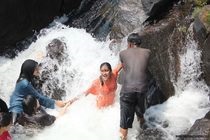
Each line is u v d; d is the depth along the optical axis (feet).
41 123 20.11
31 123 20.07
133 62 18.84
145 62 18.92
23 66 20.22
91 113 20.76
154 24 22.81
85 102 21.31
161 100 21.21
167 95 21.43
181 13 23.09
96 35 25.86
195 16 22.21
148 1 23.11
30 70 20.21
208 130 17.65
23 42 27.25
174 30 22.30
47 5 27.43
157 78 21.21
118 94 21.09
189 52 21.99
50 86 22.40
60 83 22.57
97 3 27.91
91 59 23.49
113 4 26.23
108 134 19.48
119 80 20.06
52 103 20.68
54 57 23.11
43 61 23.04
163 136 19.19
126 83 18.67
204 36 21.31
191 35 22.16
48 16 27.84
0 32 26.16
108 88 20.52
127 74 18.81
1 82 23.99
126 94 18.54
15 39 26.94
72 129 19.98
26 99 20.07
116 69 20.80
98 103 20.93
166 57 21.72
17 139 19.49
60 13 28.76
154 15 23.31
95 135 19.52
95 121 20.31
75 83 22.61
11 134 19.74
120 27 23.53
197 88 21.81
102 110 20.81
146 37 21.57
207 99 21.27
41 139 19.47
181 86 21.91
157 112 20.65
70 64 23.21
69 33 26.45
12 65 25.29
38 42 26.11
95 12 27.50
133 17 23.36
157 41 21.74
